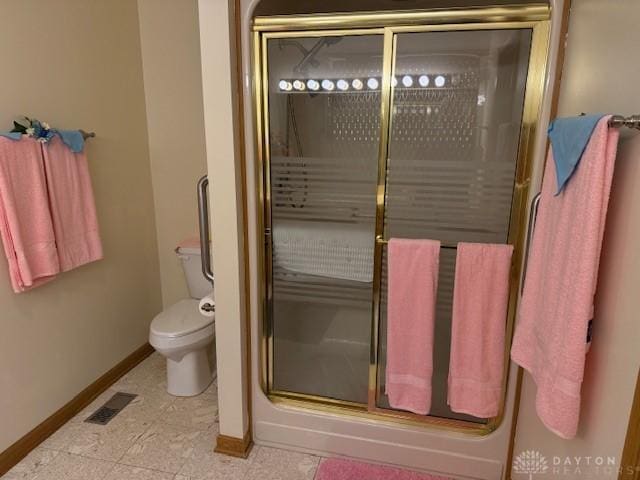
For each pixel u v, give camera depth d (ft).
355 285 5.88
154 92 8.46
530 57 4.70
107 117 7.56
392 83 5.13
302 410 6.24
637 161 3.02
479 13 4.70
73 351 7.17
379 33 5.05
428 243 5.18
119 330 8.30
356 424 6.06
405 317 5.44
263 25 5.19
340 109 5.39
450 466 5.85
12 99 5.81
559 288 3.65
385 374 5.96
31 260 5.98
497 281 5.07
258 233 5.79
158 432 6.79
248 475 5.91
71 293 7.06
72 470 5.96
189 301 8.41
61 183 6.44
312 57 5.33
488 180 5.10
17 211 5.70
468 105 5.02
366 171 5.46
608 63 3.44
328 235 5.78
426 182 5.27
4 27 5.64
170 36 8.13
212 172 5.41
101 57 7.34
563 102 4.47
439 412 5.98
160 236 9.21
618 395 3.15
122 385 8.09
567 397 3.43
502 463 5.68
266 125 5.54
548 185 4.16
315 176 5.63
